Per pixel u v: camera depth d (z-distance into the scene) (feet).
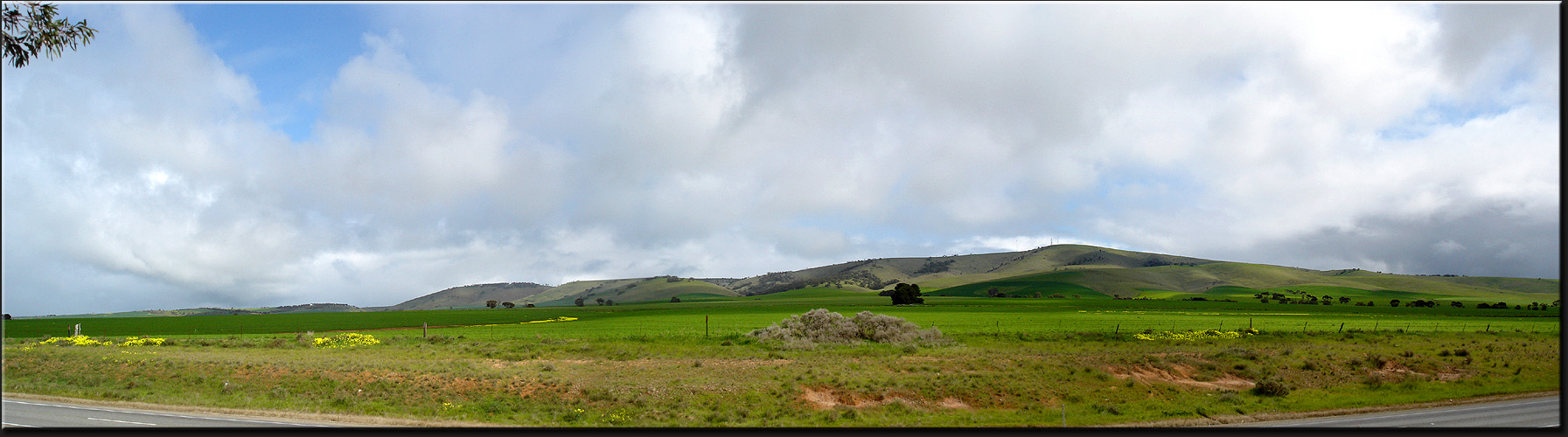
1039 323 296.30
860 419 97.30
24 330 275.80
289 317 449.06
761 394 110.63
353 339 208.85
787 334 195.62
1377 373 133.90
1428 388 121.70
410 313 530.68
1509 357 157.48
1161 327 270.05
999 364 140.05
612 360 154.30
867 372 129.49
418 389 107.14
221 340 201.16
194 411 91.30
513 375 118.42
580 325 311.88
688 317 377.50
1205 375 139.03
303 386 108.27
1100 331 241.35
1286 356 155.84
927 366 138.31
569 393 108.58
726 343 188.85
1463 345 184.44
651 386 113.50
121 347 161.48
